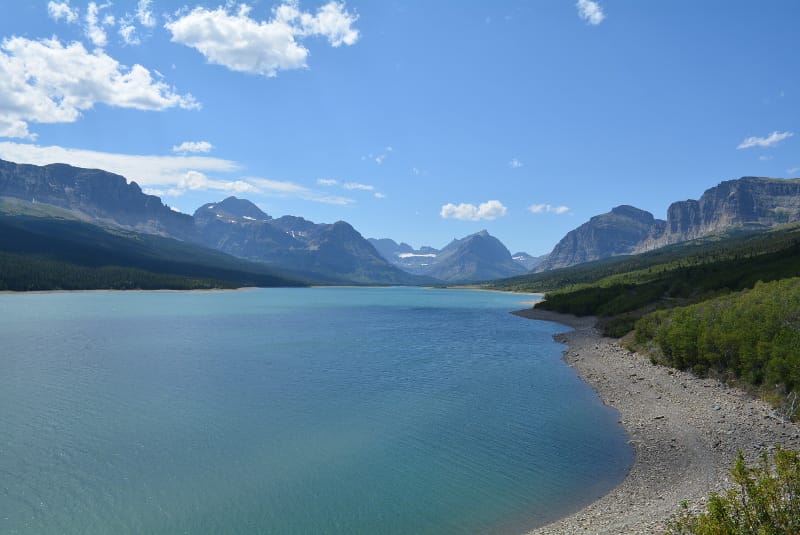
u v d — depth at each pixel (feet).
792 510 52.16
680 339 197.57
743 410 138.41
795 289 210.59
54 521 85.10
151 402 158.81
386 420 142.20
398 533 81.82
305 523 85.40
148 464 109.81
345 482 101.71
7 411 146.30
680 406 149.28
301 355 252.83
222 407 154.51
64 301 646.74
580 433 130.41
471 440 126.11
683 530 64.44
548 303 590.14
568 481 100.94
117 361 227.81
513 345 295.89
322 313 555.28
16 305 561.02
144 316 460.96
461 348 282.56
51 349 257.75
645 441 122.62
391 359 242.99
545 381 193.67
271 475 104.94
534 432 131.54
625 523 78.18
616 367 217.56
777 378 143.43
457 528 83.41
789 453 55.52
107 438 125.49
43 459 111.55
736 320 188.75
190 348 271.69
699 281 447.83
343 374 205.57
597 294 533.55
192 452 117.19
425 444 123.13
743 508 53.67
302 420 142.10
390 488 98.68
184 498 94.17
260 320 451.53
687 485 94.53
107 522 85.20
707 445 116.06
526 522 84.69
